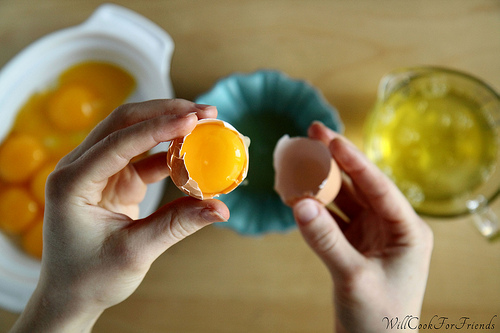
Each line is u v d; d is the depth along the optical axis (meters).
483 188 0.40
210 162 0.27
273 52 0.42
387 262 0.31
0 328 0.40
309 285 0.40
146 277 0.40
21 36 0.42
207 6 0.42
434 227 0.40
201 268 0.40
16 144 0.41
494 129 0.39
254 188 0.40
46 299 0.28
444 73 0.38
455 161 0.40
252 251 0.40
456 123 0.40
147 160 0.32
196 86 0.42
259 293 0.40
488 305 0.39
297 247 0.40
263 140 0.41
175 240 0.27
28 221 0.41
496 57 0.41
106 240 0.27
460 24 0.41
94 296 0.28
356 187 0.34
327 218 0.29
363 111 0.41
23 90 0.42
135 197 0.33
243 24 0.42
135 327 0.40
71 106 0.42
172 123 0.26
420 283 0.31
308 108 0.39
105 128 0.30
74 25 0.42
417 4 0.42
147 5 0.42
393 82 0.39
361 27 0.42
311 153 0.32
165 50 0.40
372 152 0.39
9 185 0.42
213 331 0.40
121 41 0.41
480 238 0.40
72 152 0.29
